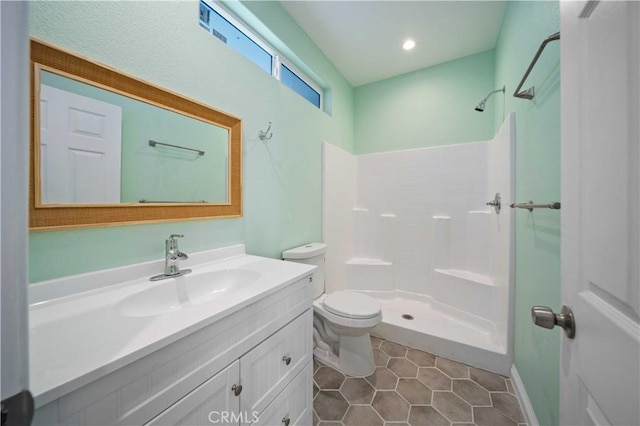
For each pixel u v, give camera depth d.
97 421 0.45
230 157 1.27
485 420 1.17
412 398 1.31
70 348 0.50
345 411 1.23
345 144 2.56
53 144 0.72
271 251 1.56
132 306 0.79
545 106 0.99
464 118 2.26
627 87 0.35
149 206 0.95
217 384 0.67
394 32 1.90
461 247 2.16
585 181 0.46
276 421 0.89
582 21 0.47
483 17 1.75
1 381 0.24
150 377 0.53
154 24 0.96
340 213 2.37
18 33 0.25
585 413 0.45
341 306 1.50
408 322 1.92
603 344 0.40
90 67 0.79
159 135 0.98
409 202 2.40
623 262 0.36
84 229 0.79
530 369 1.16
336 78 2.38
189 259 1.08
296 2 1.61
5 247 0.24
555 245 0.90
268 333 0.85
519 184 1.36
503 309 1.59
